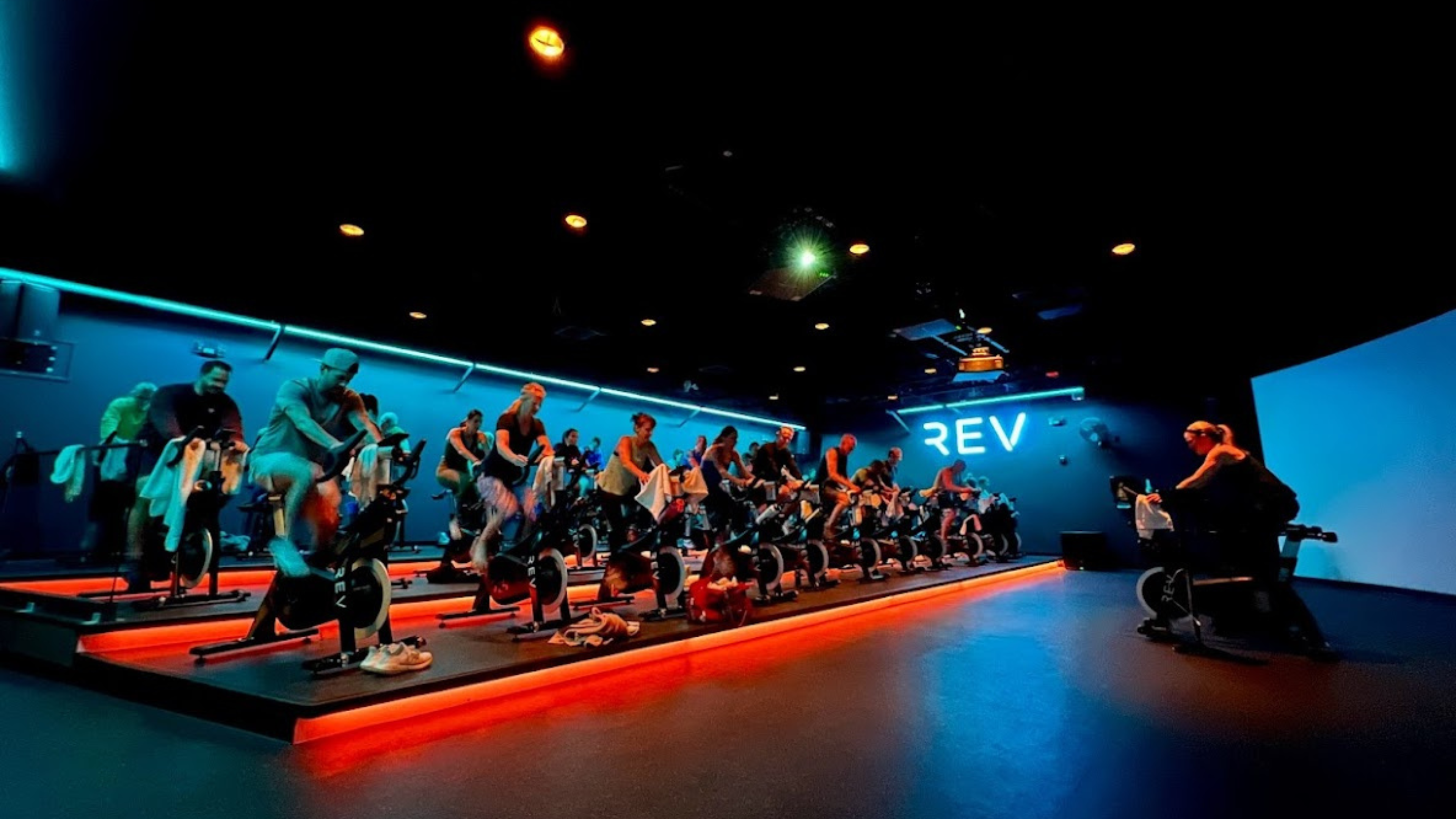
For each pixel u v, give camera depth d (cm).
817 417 1338
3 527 515
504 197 438
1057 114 339
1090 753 205
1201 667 329
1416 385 577
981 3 268
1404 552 602
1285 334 672
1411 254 459
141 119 352
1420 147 355
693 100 335
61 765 184
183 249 505
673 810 162
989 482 1167
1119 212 441
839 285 595
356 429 320
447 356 786
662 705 259
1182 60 297
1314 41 281
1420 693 277
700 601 406
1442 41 276
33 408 538
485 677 262
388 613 273
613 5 273
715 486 547
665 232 487
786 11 275
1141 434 1009
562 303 645
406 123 356
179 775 178
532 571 365
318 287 582
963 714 248
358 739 211
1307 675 311
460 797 167
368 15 279
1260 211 434
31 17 277
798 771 189
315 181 416
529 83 323
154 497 343
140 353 602
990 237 482
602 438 1023
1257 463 385
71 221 459
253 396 667
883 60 303
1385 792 174
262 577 493
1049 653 365
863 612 530
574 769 189
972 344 789
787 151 379
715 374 973
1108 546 1020
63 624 287
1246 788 177
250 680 238
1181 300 616
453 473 511
